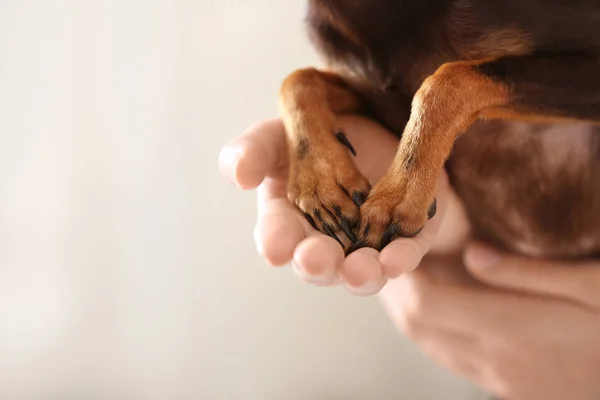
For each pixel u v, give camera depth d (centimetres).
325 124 42
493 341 52
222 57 71
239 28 70
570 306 49
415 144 39
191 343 75
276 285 74
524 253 50
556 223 48
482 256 49
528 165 46
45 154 74
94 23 72
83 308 75
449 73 40
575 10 40
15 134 74
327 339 74
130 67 73
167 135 73
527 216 48
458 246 50
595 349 51
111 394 76
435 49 43
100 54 73
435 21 42
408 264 35
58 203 75
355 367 73
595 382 52
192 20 71
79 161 74
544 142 45
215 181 73
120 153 74
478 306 51
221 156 41
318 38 47
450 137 39
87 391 76
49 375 76
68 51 73
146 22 72
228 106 72
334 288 73
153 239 74
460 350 54
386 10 43
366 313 73
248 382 75
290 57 70
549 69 40
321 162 40
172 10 71
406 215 37
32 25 73
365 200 38
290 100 43
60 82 73
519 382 53
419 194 38
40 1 73
